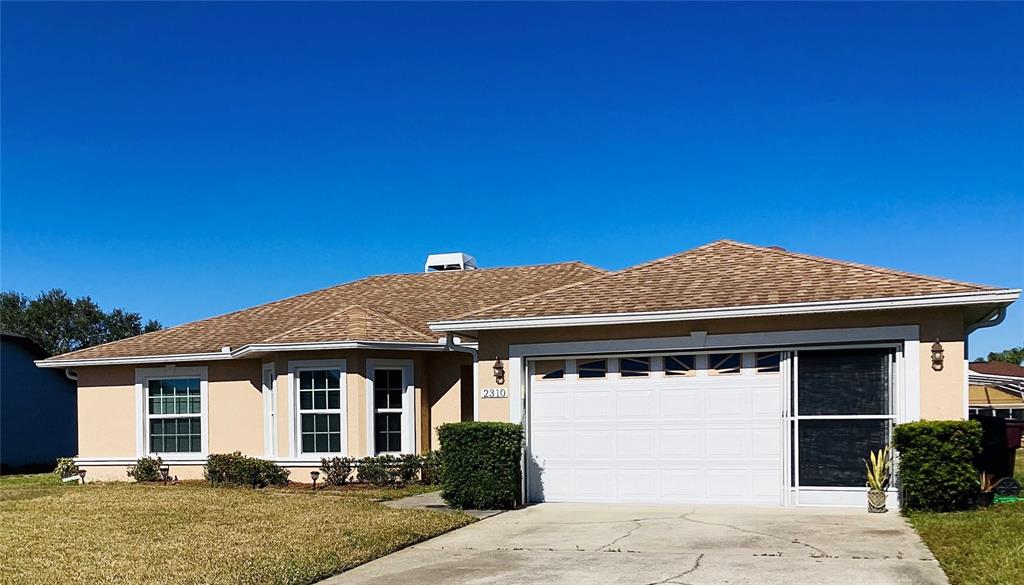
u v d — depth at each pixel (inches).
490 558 386.9
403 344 698.8
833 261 552.1
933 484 457.1
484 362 579.5
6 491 716.0
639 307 541.0
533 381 574.6
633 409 551.5
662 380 546.6
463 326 568.4
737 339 525.7
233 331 824.3
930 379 485.4
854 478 502.9
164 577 353.4
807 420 514.0
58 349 2276.1
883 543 391.5
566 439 563.8
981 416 549.6
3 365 1168.8
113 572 366.0
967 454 458.3
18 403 1185.4
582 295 581.6
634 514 501.0
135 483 764.0
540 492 564.7
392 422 714.2
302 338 701.3
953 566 333.7
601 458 555.8
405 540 426.0
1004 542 363.3
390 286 922.1
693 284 562.3
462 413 729.0
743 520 466.0
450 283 903.1
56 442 1239.5
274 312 870.4
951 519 431.8
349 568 373.1
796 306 498.9
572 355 562.3
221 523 484.4
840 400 508.4
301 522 481.1
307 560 378.9
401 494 624.1
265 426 741.9
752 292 529.3
